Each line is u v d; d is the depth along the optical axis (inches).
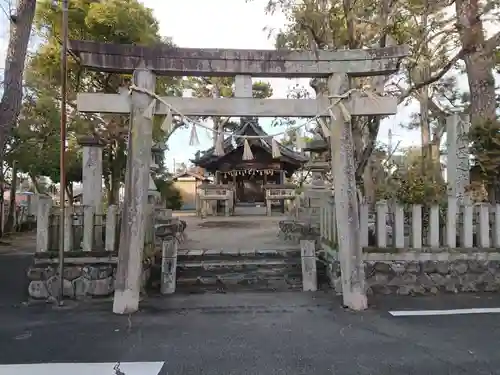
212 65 204.4
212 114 206.7
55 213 233.6
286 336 162.7
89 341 157.8
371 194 365.4
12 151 480.1
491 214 242.4
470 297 222.1
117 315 191.5
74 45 194.5
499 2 291.9
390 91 355.6
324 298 219.8
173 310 199.5
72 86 523.5
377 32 293.1
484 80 323.6
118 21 458.0
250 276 249.6
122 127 564.4
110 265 224.8
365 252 229.8
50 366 135.0
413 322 179.5
